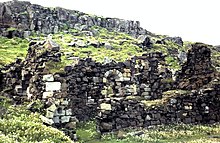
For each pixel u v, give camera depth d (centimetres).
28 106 2634
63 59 4409
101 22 8706
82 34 7450
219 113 3359
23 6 7288
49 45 3027
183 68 3641
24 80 3083
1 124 1989
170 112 3225
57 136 2038
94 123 3031
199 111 3319
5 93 3136
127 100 3105
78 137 2655
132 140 2669
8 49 5606
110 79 3384
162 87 3519
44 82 2806
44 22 7156
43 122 2422
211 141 2592
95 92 3284
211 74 3541
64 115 2542
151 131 2928
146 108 3150
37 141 1845
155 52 3631
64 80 2816
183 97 3309
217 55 7762
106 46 6444
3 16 6862
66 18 7912
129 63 3538
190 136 2842
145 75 3512
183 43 9806
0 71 3322
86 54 5403
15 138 1806
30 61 3098
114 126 2980
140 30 9325
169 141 2658
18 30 6581
